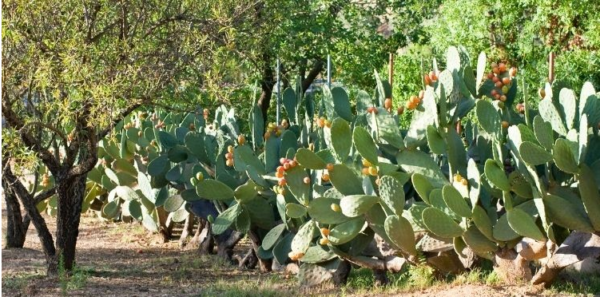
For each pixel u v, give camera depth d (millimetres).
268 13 10891
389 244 7633
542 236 6992
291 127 9516
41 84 7500
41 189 15172
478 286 7250
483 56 7746
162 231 12469
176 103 9570
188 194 9906
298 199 7965
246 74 11633
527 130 7078
